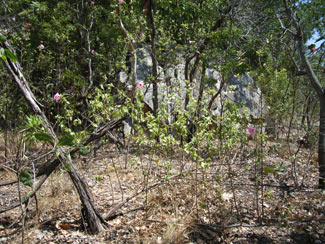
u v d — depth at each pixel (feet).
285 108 13.47
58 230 8.21
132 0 18.75
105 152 16.15
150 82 17.58
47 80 17.98
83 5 23.62
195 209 9.24
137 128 8.39
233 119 8.64
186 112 8.41
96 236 7.89
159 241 7.58
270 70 12.97
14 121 16.01
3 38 6.16
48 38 20.80
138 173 12.68
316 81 11.73
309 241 7.95
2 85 15.19
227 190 10.52
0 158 12.96
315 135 12.80
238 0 18.12
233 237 8.05
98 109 9.96
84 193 8.07
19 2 23.04
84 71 24.18
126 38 17.26
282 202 10.05
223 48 18.57
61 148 7.69
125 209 9.59
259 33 18.33
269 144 14.84
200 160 8.23
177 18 23.08
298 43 12.11
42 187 11.00
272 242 7.80
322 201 10.02
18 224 8.40
